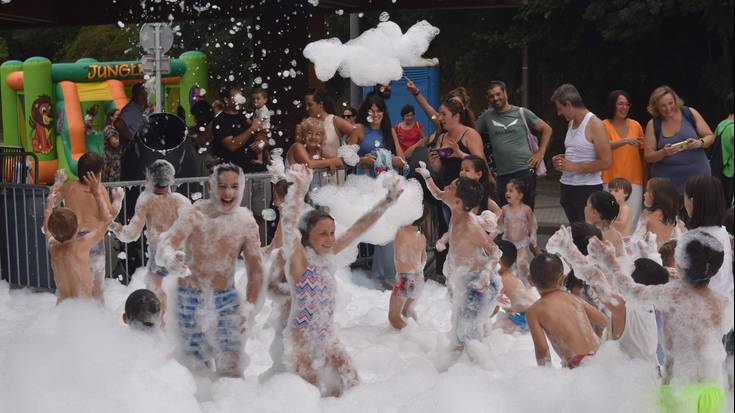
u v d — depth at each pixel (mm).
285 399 5648
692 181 6398
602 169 9406
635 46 23438
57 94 21766
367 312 8555
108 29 31734
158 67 12609
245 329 6145
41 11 12664
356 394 5785
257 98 11250
